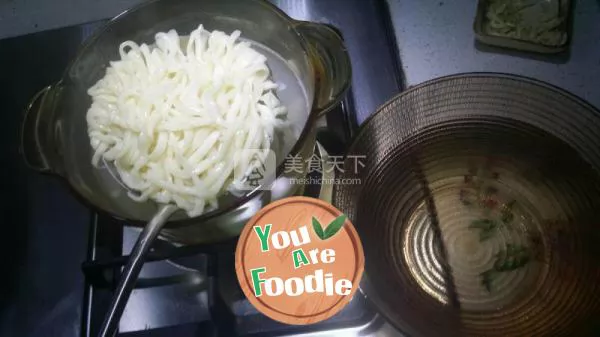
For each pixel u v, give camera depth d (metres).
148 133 0.49
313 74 0.48
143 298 0.56
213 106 0.50
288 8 0.70
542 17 0.69
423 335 0.49
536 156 0.58
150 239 0.44
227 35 0.56
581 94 0.66
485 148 0.59
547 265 0.54
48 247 0.60
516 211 0.57
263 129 0.50
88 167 0.51
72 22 0.75
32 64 0.70
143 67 0.53
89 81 0.54
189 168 0.49
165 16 0.55
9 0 0.77
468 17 0.72
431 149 0.59
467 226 0.57
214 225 0.50
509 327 0.51
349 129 0.61
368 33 0.68
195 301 0.56
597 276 0.52
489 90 0.59
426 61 0.70
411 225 0.57
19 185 0.63
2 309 0.57
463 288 0.54
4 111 0.68
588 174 0.56
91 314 0.56
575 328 0.50
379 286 0.52
